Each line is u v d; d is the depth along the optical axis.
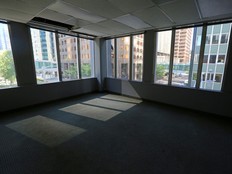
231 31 2.81
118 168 1.67
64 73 4.58
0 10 2.45
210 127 2.71
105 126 2.76
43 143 2.17
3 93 3.27
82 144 2.15
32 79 3.75
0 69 3.22
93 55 5.59
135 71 4.74
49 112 3.47
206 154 1.93
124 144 2.16
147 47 4.13
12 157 1.85
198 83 3.41
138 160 1.81
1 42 3.15
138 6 2.27
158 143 2.19
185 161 1.79
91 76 5.70
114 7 2.32
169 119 3.09
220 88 3.15
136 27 3.67
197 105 3.46
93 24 3.41
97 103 4.24
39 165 1.71
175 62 3.74
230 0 1.99
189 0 2.03
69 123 2.88
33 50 3.69
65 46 4.49
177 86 3.75
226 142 2.22
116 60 5.30
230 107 3.00
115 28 3.81
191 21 3.08
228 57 2.90
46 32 3.91
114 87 5.45
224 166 1.71
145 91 4.48
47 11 2.52
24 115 3.25
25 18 2.94
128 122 2.94
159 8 2.36
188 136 2.40
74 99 4.66
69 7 2.33
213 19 2.90
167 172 1.62
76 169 1.65
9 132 2.49
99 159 1.82
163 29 3.71
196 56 3.37
